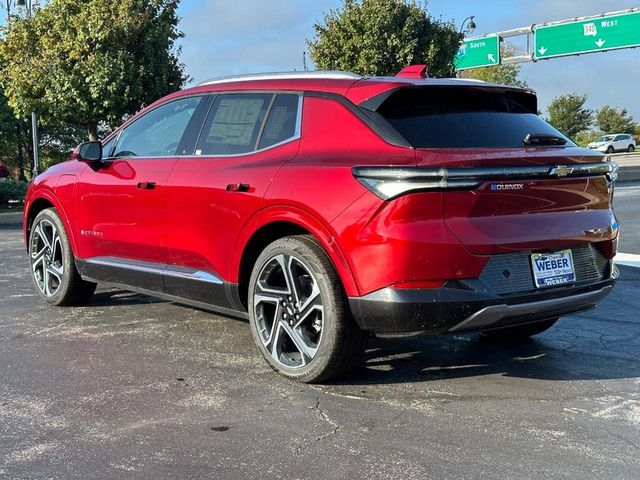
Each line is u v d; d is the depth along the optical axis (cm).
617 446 317
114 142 554
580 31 2948
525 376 418
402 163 346
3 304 607
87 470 293
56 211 590
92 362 441
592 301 404
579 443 321
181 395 382
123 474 290
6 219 1375
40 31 1563
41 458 304
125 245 510
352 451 312
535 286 371
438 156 347
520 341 496
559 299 378
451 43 1842
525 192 364
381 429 336
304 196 379
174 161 478
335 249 366
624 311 582
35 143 1611
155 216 480
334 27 1823
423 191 339
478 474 289
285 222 396
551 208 380
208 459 304
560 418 351
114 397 379
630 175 2528
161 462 301
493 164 351
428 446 317
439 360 450
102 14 1489
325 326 377
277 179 398
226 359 448
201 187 445
